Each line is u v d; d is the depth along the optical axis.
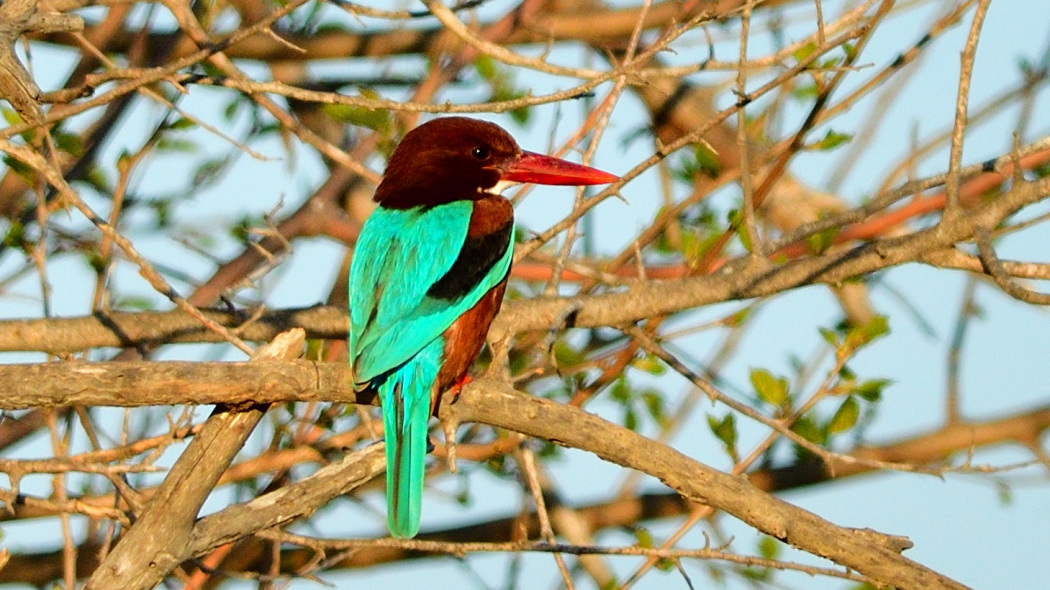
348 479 8.70
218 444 7.99
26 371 7.92
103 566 7.73
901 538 8.52
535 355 12.20
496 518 13.20
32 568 12.31
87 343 10.55
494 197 10.49
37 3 9.22
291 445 11.59
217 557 11.48
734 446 11.00
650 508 13.20
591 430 8.54
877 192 13.30
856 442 13.29
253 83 9.09
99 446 10.17
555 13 13.77
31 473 8.09
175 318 10.70
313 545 8.93
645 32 13.65
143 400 7.98
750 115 13.55
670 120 13.43
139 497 8.61
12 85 8.90
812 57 9.27
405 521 8.98
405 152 10.67
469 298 9.50
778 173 11.54
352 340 9.45
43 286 10.63
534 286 13.56
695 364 12.55
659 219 12.09
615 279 10.80
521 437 11.27
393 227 10.02
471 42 9.52
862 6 10.73
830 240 11.23
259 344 11.45
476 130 10.60
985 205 9.59
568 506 13.27
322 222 13.25
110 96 8.68
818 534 8.51
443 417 8.95
